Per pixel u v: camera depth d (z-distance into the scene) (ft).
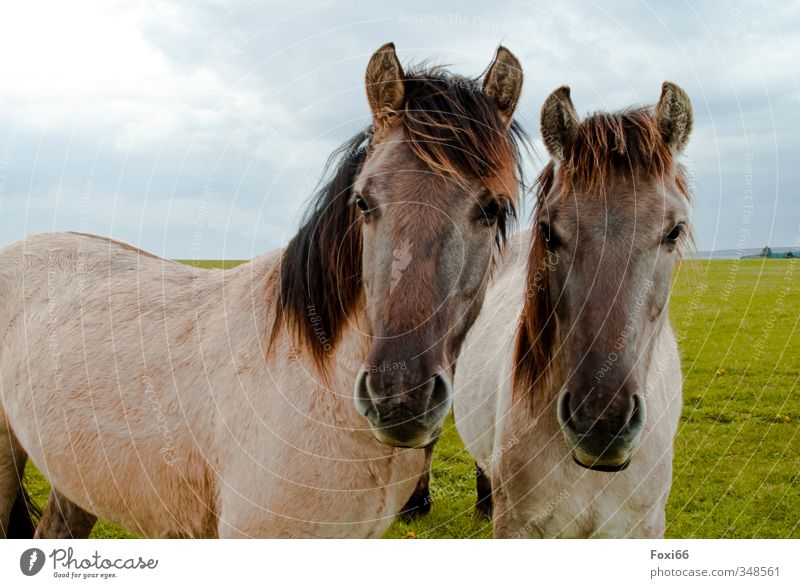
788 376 29.53
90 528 12.39
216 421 8.79
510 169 7.89
